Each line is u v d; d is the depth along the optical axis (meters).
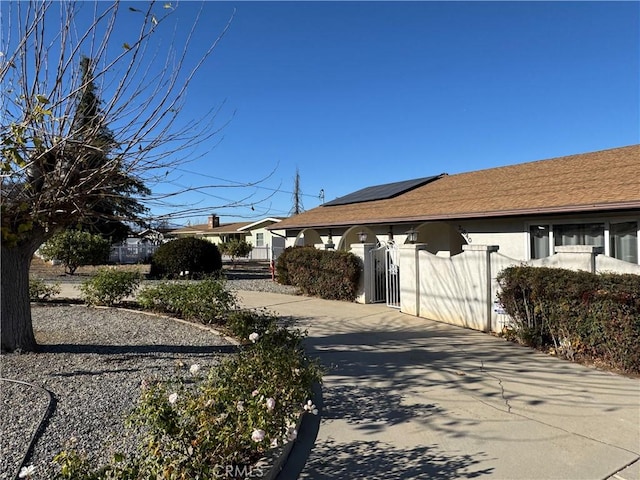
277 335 5.52
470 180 15.50
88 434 3.64
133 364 5.67
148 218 5.46
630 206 7.71
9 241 5.42
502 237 11.07
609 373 5.38
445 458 3.40
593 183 9.76
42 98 4.11
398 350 6.75
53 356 5.98
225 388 3.35
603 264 6.21
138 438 3.46
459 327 8.31
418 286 9.53
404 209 14.23
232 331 7.42
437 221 12.34
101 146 4.83
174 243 18.33
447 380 5.30
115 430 3.71
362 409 4.44
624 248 8.76
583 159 12.70
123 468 2.55
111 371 5.36
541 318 6.62
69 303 11.41
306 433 3.90
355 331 8.16
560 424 3.98
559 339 6.27
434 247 14.49
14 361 5.70
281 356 4.44
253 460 3.24
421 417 4.21
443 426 4.00
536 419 4.11
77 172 5.06
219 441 2.74
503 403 4.53
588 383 5.06
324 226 16.77
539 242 10.33
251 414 2.89
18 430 3.71
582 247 6.41
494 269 7.77
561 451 3.46
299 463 3.37
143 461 2.56
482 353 6.46
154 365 5.64
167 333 7.66
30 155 4.65
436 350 6.70
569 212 8.89
